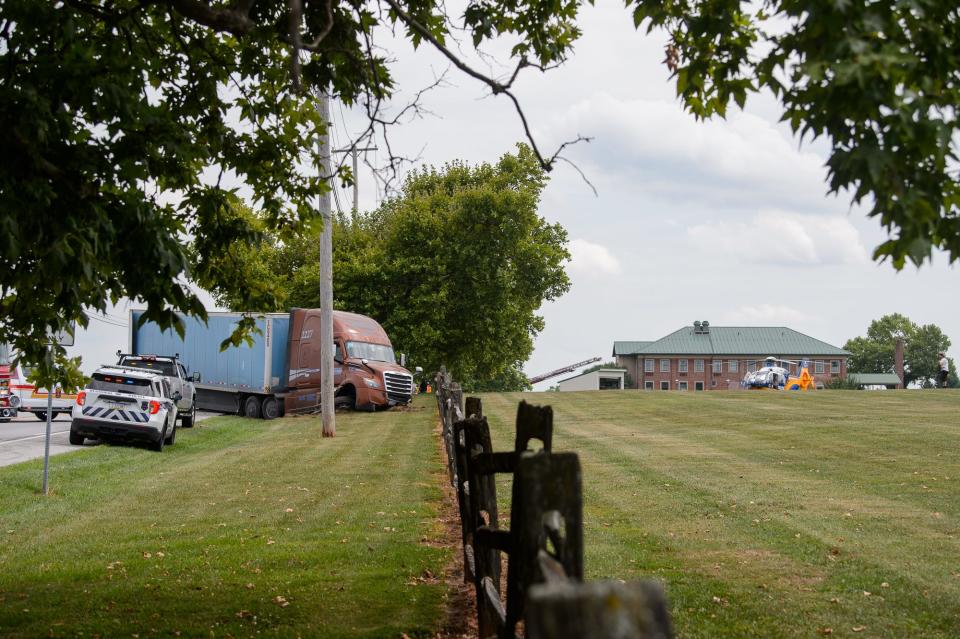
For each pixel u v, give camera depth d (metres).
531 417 4.93
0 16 6.55
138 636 6.84
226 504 13.98
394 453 20.98
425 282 48.97
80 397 22.34
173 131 7.24
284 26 8.60
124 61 7.68
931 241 4.24
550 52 8.95
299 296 48.72
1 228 5.73
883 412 28.23
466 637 6.62
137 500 14.54
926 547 9.68
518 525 4.32
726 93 6.07
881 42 4.13
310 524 11.92
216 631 6.94
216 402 38.38
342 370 36.78
